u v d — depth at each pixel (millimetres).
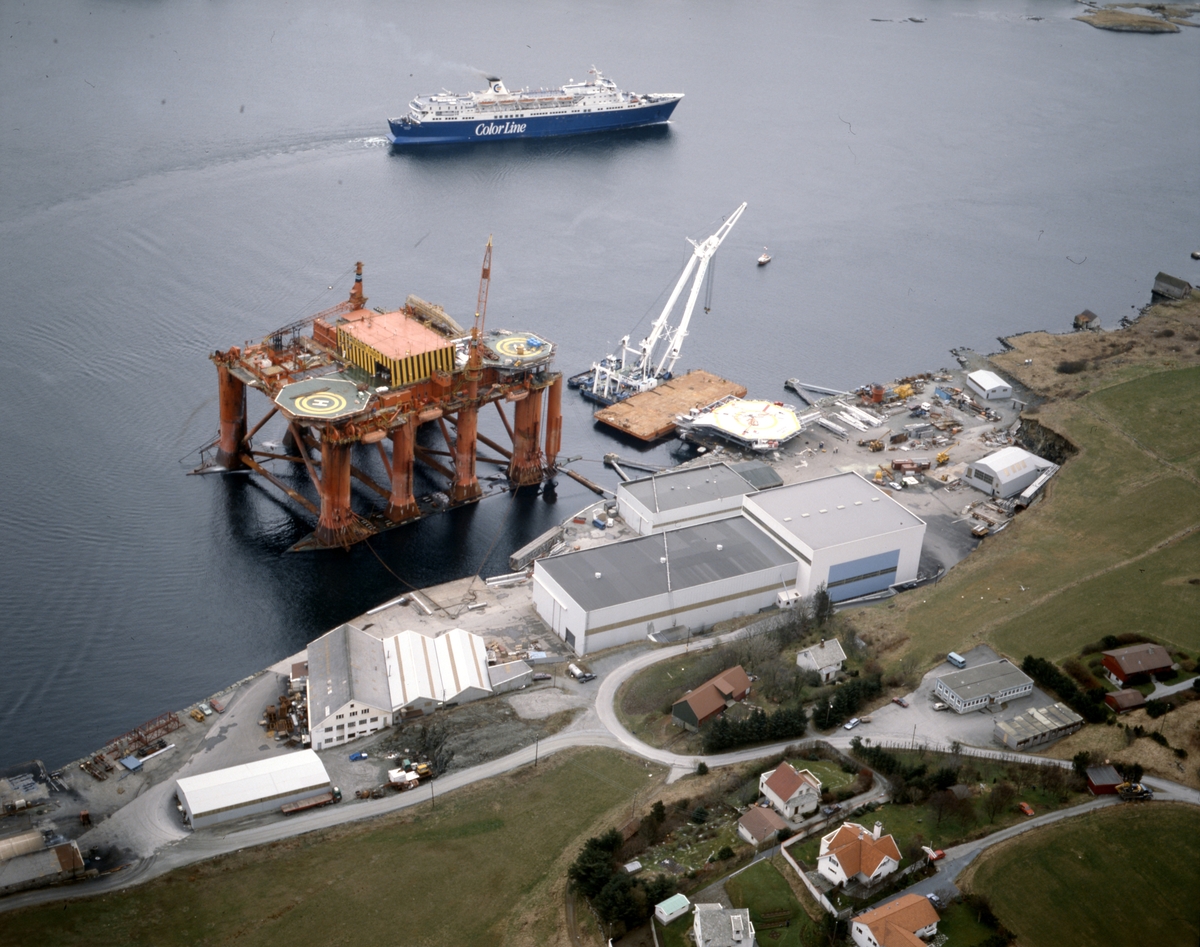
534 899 166500
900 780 180750
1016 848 168375
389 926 162375
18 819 180000
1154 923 159625
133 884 168500
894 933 147750
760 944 154125
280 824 180750
